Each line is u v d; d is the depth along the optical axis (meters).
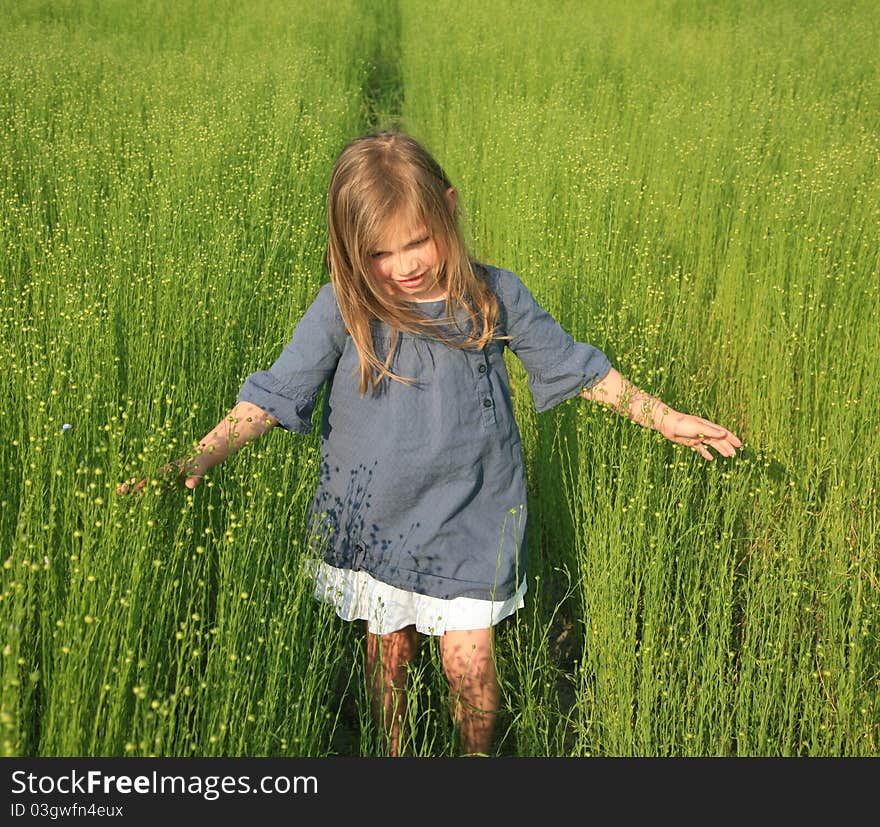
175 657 2.66
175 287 4.63
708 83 10.65
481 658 2.68
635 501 3.26
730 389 4.74
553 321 2.81
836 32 13.78
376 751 2.82
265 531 2.97
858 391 4.43
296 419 2.62
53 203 6.51
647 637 2.87
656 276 5.65
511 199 6.84
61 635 2.29
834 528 3.46
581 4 16.92
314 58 13.18
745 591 3.39
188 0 16.75
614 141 8.55
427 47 13.59
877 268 5.16
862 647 2.88
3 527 2.86
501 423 2.68
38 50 12.23
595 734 2.90
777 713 2.91
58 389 3.23
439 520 2.61
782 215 5.99
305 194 7.05
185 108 9.26
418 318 2.53
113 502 2.48
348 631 3.37
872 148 7.66
